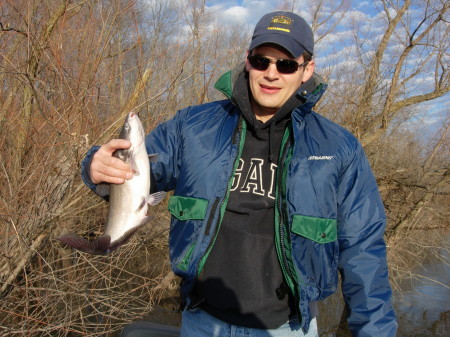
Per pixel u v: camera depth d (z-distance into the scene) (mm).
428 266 5492
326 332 4000
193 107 1206
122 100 2830
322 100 4977
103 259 2891
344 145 1103
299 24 1116
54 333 2414
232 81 1141
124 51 2816
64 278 2605
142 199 1063
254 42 1094
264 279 1060
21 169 2506
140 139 1068
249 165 1118
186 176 1110
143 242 3271
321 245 1052
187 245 1077
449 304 4445
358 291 1066
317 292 1053
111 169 1021
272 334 1062
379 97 4902
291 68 1093
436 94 4508
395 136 5508
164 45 3146
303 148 1086
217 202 1079
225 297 1058
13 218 2260
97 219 3066
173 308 3742
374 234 1090
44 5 2947
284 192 1059
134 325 1747
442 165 5168
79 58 2668
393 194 5004
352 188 1103
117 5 2705
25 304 2291
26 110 2551
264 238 1074
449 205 5164
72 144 2334
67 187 2512
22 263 2252
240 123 1137
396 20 4430
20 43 2770
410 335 3861
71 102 2473
